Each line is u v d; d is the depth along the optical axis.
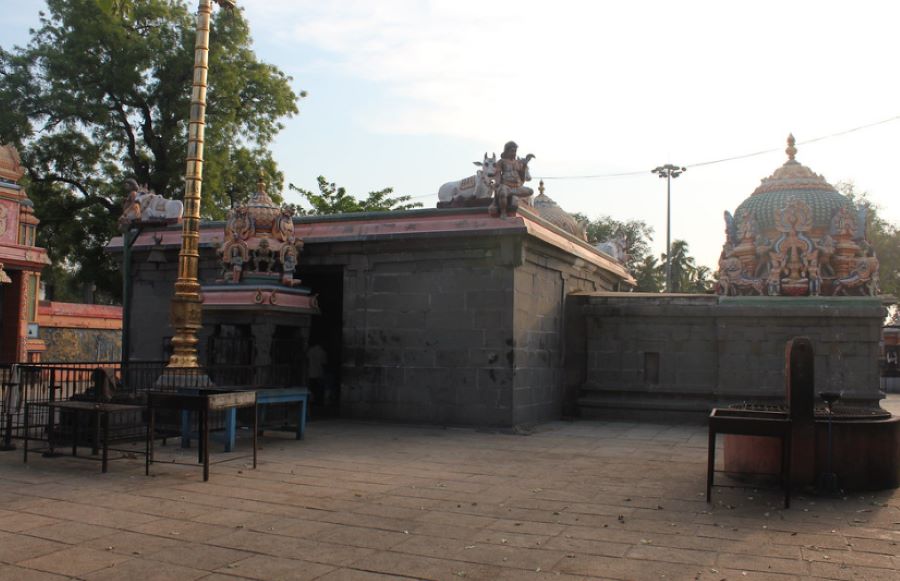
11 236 26.94
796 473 8.20
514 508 7.36
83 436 10.59
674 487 8.47
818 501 7.74
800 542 6.17
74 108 29.20
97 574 5.24
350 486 8.38
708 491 7.67
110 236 31.17
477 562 5.57
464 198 15.15
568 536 6.32
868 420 8.36
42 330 29.47
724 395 15.41
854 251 15.42
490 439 12.62
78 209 31.91
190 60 30.19
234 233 15.05
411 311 14.81
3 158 27.00
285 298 14.59
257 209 15.13
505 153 14.32
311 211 35.88
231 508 7.26
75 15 29.22
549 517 7.00
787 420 7.52
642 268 67.06
